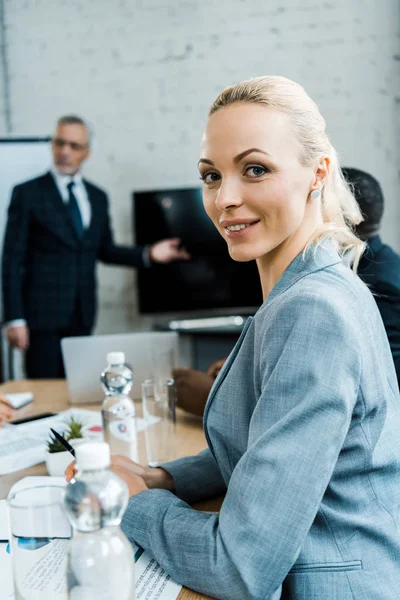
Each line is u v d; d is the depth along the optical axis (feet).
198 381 5.56
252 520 2.52
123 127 13.38
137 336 6.14
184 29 13.07
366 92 12.53
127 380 4.72
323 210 3.20
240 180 2.93
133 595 2.20
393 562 2.81
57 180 11.72
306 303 2.66
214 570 2.61
